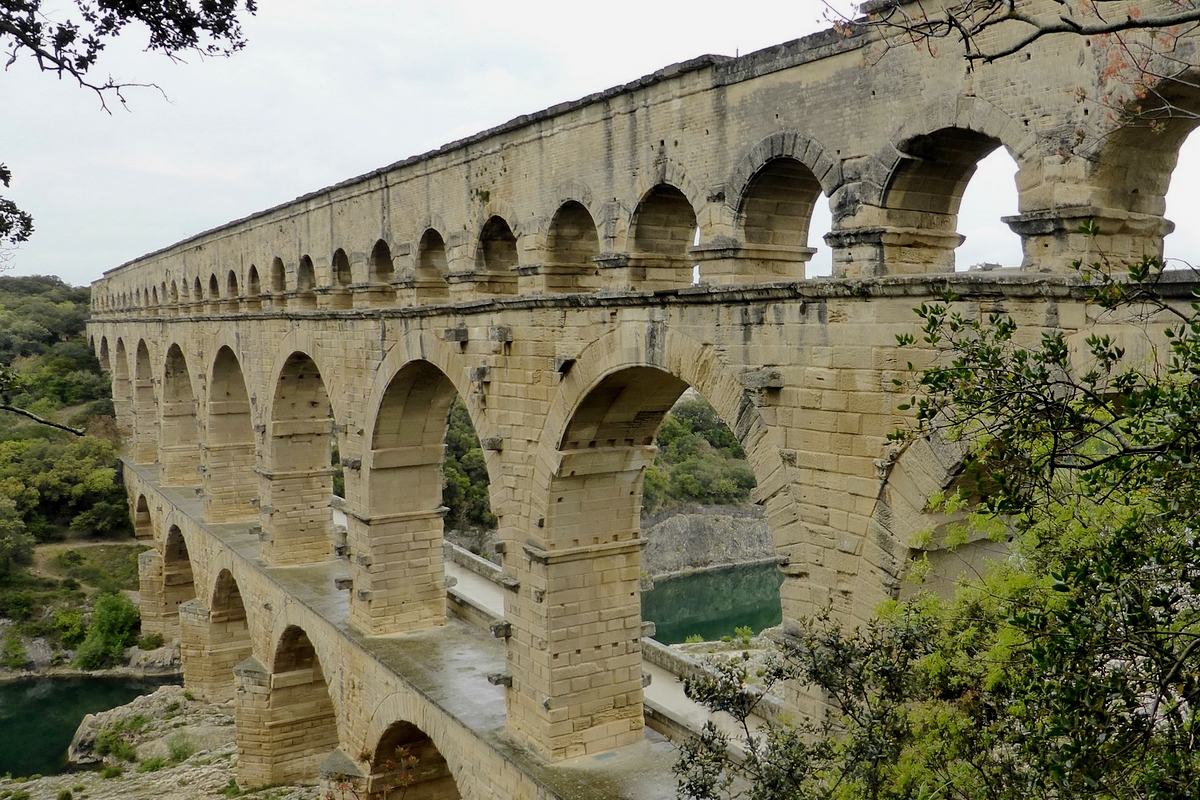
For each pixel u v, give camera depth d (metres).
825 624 16.92
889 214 19.67
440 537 35.56
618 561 26.22
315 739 43.34
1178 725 9.29
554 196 28.27
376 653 32.62
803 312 17.36
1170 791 8.66
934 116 18.33
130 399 90.31
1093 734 9.26
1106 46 15.69
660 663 31.17
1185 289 13.02
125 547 79.12
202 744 49.09
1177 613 9.86
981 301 14.72
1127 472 9.61
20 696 62.09
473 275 32.28
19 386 20.91
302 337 39.19
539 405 24.98
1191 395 8.88
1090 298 10.72
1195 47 14.63
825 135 20.41
